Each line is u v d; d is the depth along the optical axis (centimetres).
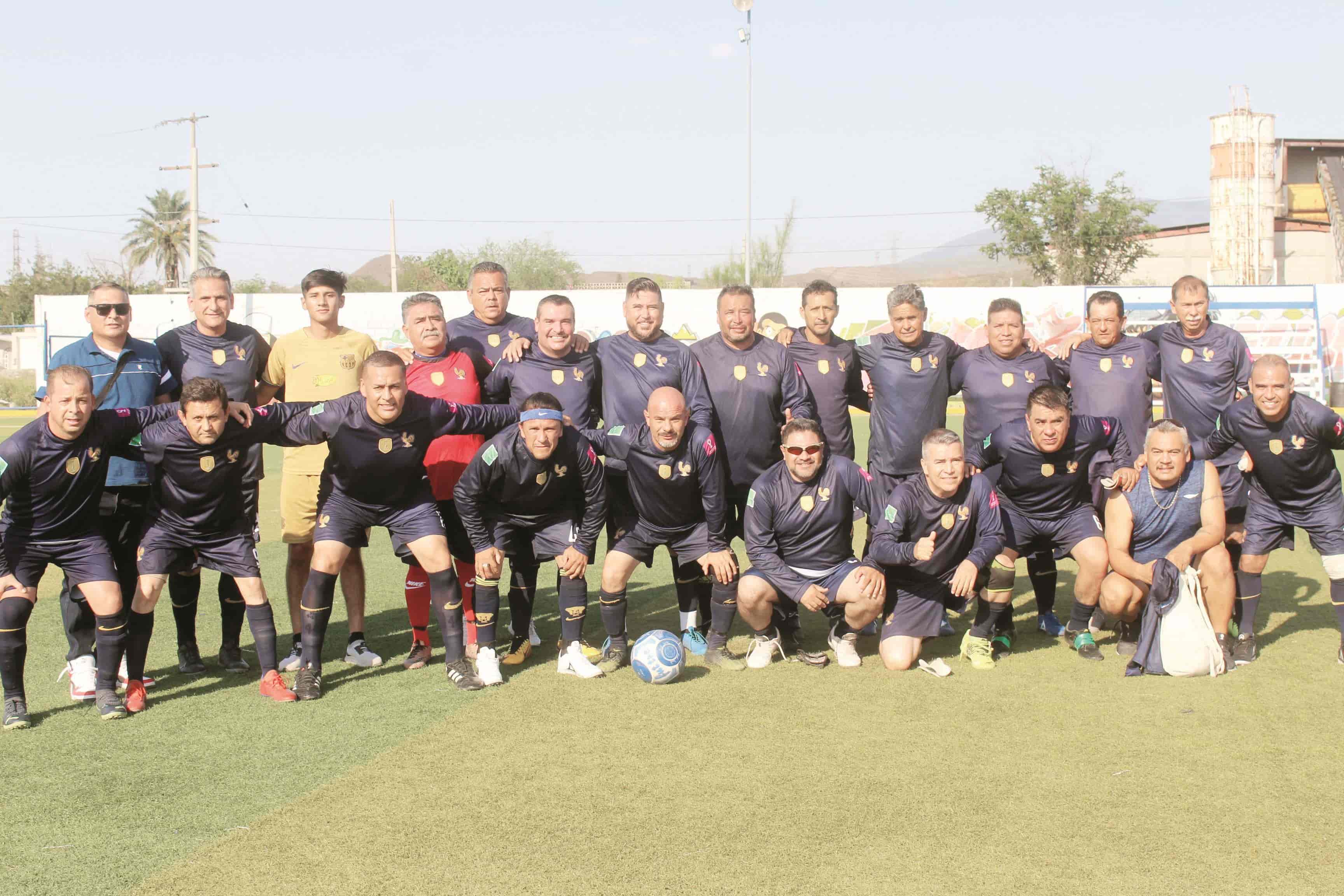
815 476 607
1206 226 4634
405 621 750
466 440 670
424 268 5916
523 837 395
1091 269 4416
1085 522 650
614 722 521
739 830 398
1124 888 353
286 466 658
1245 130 4300
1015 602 798
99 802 432
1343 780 438
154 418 566
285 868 374
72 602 592
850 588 602
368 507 599
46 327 3180
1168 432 602
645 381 666
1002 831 395
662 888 356
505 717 532
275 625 678
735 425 682
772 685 582
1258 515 633
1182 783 437
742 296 670
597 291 2888
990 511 600
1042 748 477
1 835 404
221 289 641
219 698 576
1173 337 751
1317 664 609
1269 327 2581
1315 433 596
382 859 379
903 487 607
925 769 454
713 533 626
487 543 604
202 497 568
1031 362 720
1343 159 4225
